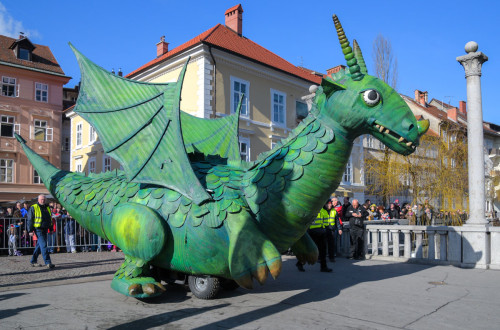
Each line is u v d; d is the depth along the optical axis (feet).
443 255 26.16
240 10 70.64
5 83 87.86
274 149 15.03
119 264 28.32
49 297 16.63
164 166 15.06
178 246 14.58
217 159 17.44
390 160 65.72
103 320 13.23
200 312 14.10
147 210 14.78
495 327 12.60
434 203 62.08
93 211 17.54
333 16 13.98
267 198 14.10
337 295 16.87
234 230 13.55
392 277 21.45
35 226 26.03
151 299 15.76
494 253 24.62
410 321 13.17
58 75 93.71
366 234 30.37
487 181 113.70
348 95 13.53
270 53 71.26
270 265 12.98
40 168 21.15
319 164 13.82
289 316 13.65
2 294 17.35
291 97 69.56
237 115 19.53
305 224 14.25
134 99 16.83
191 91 56.49
